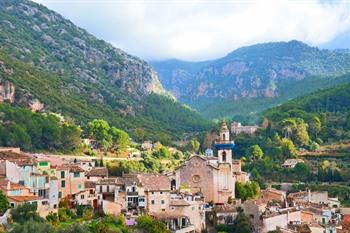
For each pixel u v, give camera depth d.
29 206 166.62
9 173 186.38
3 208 164.75
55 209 182.50
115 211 193.00
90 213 188.38
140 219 182.38
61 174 196.50
